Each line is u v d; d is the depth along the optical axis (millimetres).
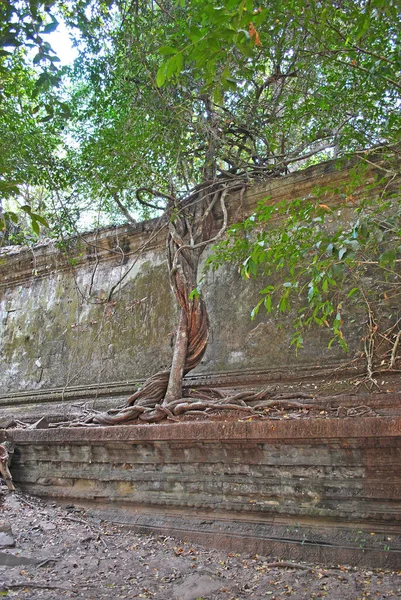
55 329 12320
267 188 9883
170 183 10062
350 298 8586
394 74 6867
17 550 5871
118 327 11281
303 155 10234
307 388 8242
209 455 6719
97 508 7516
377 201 6141
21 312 13109
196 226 9844
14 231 14336
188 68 9305
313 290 4676
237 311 9812
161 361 10375
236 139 10688
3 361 12922
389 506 5633
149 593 5008
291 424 6129
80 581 5238
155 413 7719
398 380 7512
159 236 11164
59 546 6137
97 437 7527
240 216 10078
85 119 10812
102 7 9586
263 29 7133
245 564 5766
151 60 9750
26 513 7219
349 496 5844
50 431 8070
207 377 9516
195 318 8828
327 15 6309
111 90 10664
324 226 9062
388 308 8227
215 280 10250
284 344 9117
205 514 6641
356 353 8312
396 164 8102
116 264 11859
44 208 12102
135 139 9750
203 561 5871
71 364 11695
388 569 5320
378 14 5188
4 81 9883
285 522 6129
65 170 11133
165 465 7098
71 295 12367
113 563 5750
